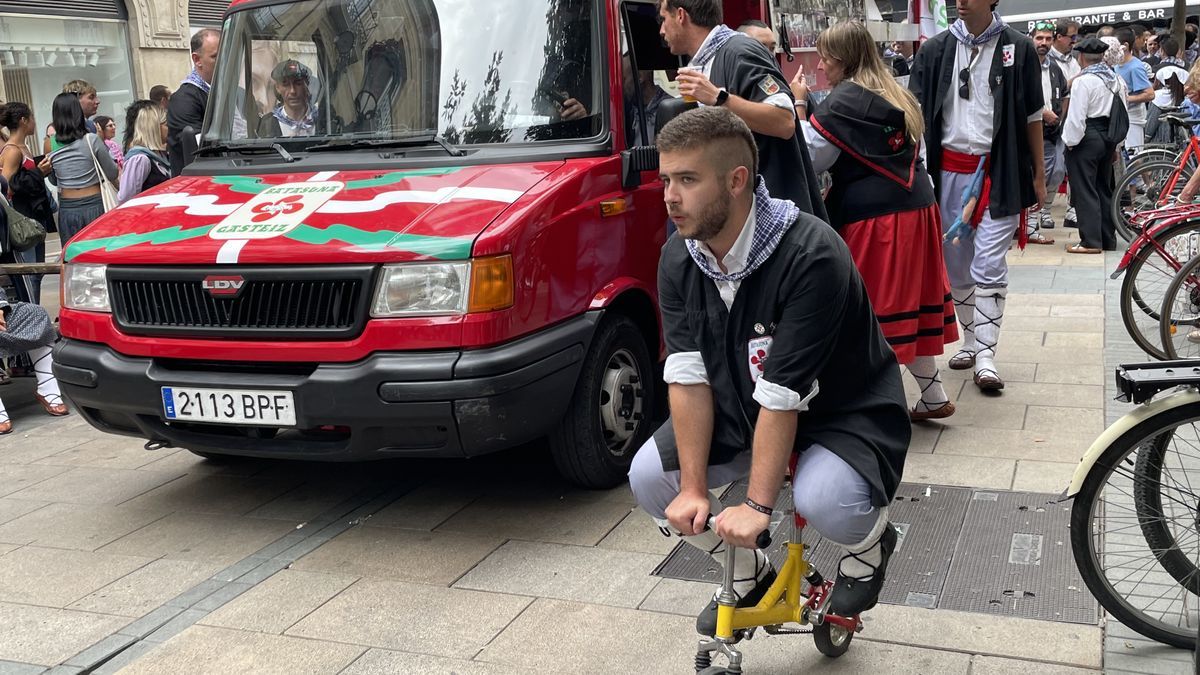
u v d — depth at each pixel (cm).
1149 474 316
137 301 437
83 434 601
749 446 271
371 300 400
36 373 646
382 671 328
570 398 434
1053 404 549
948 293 529
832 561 382
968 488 444
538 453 524
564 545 415
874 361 272
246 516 463
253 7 535
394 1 504
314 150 488
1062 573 366
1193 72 722
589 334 441
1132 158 1183
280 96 512
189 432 445
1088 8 2059
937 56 570
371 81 495
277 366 420
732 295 255
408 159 464
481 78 481
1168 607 321
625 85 482
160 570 411
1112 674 303
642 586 376
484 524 440
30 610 382
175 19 1730
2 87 1477
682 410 266
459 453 406
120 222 464
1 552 435
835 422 271
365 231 409
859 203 491
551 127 467
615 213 461
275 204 443
